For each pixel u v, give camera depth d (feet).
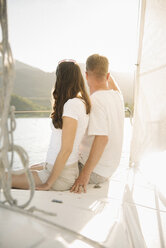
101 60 6.48
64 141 5.35
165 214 5.00
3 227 2.35
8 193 2.93
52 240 2.43
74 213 3.60
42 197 4.25
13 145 2.90
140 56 9.61
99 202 4.63
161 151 9.64
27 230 2.41
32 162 12.57
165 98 9.44
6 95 2.56
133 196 5.82
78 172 6.03
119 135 6.64
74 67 5.77
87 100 5.85
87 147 6.58
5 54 2.56
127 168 9.15
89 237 2.87
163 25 9.09
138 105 9.87
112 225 3.39
